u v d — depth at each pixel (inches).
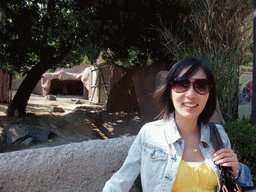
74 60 376.5
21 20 225.9
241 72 125.0
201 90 37.4
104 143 82.1
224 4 126.3
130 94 346.0
